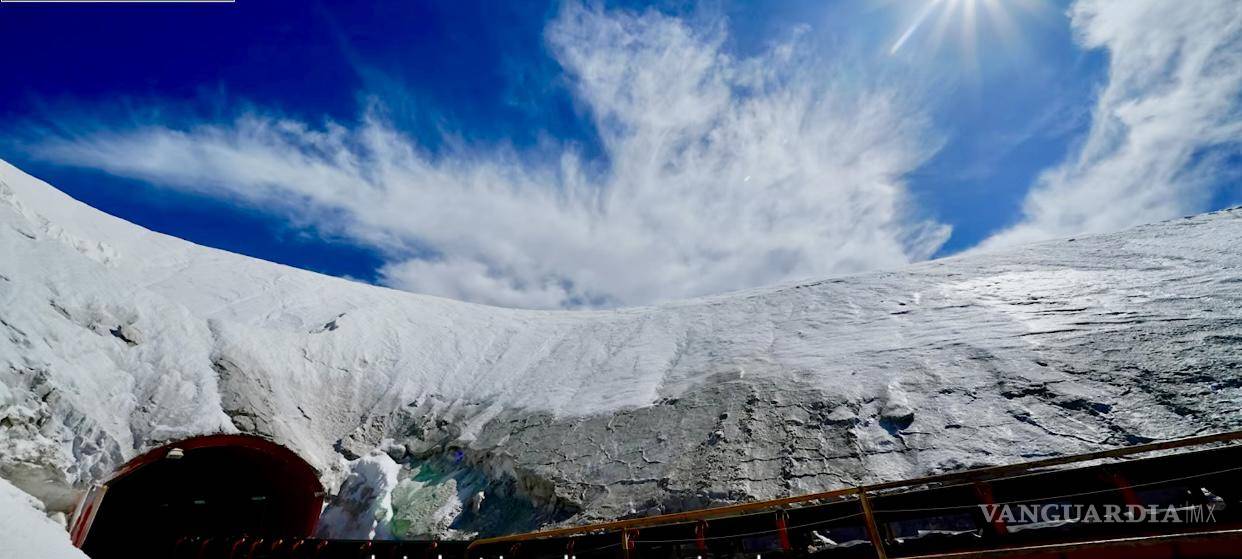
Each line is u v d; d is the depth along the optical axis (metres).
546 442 18.91
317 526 19.02
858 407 15.11
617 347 28.28
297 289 35.84
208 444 17.73
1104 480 7.36
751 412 16.39
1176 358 12.73
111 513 18.92
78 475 14.49
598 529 9.44
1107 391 12.42
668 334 28.30
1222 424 10.19
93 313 19.84
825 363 18.66
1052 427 11.84
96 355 18.23
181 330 22.64
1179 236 23.47
